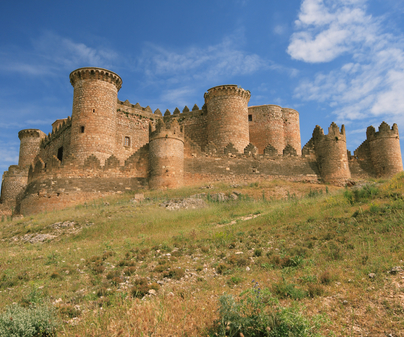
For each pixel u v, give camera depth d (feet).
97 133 125.59
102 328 21.15
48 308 24.36
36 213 103.24
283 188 102.17
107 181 110.63
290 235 42.80
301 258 31.73
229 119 139.85
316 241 37.93
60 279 34.88
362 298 22.08
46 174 108.78
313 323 18.98
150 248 45.24
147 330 19.52
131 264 38.40
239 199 88.99
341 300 22.35
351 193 59.31
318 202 61.52
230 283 28.81
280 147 153.79
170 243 46.78
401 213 39.81
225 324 19.19
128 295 27.27
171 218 67.92
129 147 146.41
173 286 29.94
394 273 25.09
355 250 31.58
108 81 132.77
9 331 20.59
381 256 28.66
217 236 46.55
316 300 22.79
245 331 18.85
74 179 108.06
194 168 116.78
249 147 124.26
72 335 20.86
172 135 111.65
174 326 20.45
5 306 26.45
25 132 183.62
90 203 100.42
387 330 18.20
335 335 18.25
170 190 103.71
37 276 36.40
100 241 56.08
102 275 35.40
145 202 90.17
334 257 31.35
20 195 143.33
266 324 18.86
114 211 79.25
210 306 23.09
